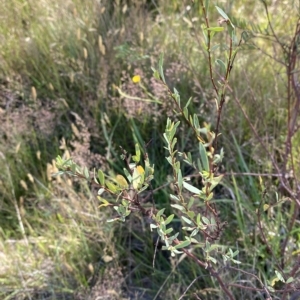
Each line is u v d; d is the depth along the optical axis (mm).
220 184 2271
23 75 2900
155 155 2498
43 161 2547
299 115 2305
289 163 2215
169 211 2203
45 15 3100
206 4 1067
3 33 3049
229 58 1114
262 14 2830
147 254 2123
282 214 2129
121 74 2740
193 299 1924
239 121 2434
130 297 2025
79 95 2756
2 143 2531
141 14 2959
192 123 1147
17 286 2057
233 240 2039
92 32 2918
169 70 2568
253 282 1860
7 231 2307
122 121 2613
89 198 2295
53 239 2189
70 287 2039
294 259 1889
